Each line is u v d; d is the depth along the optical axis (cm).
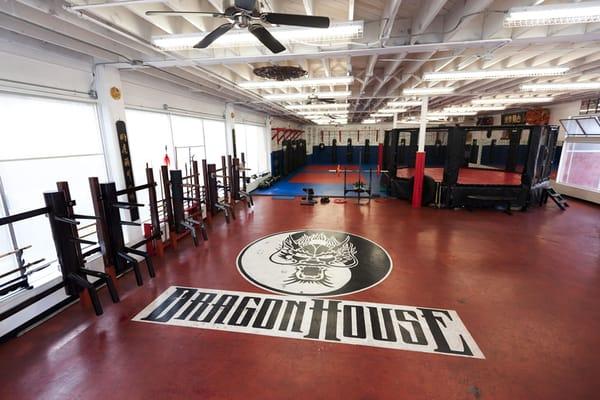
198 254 473
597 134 797
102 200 356
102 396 212
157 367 238
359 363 240
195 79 532
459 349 254
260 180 1125
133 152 488
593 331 277
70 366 241
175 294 351
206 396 211
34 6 227
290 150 1554
